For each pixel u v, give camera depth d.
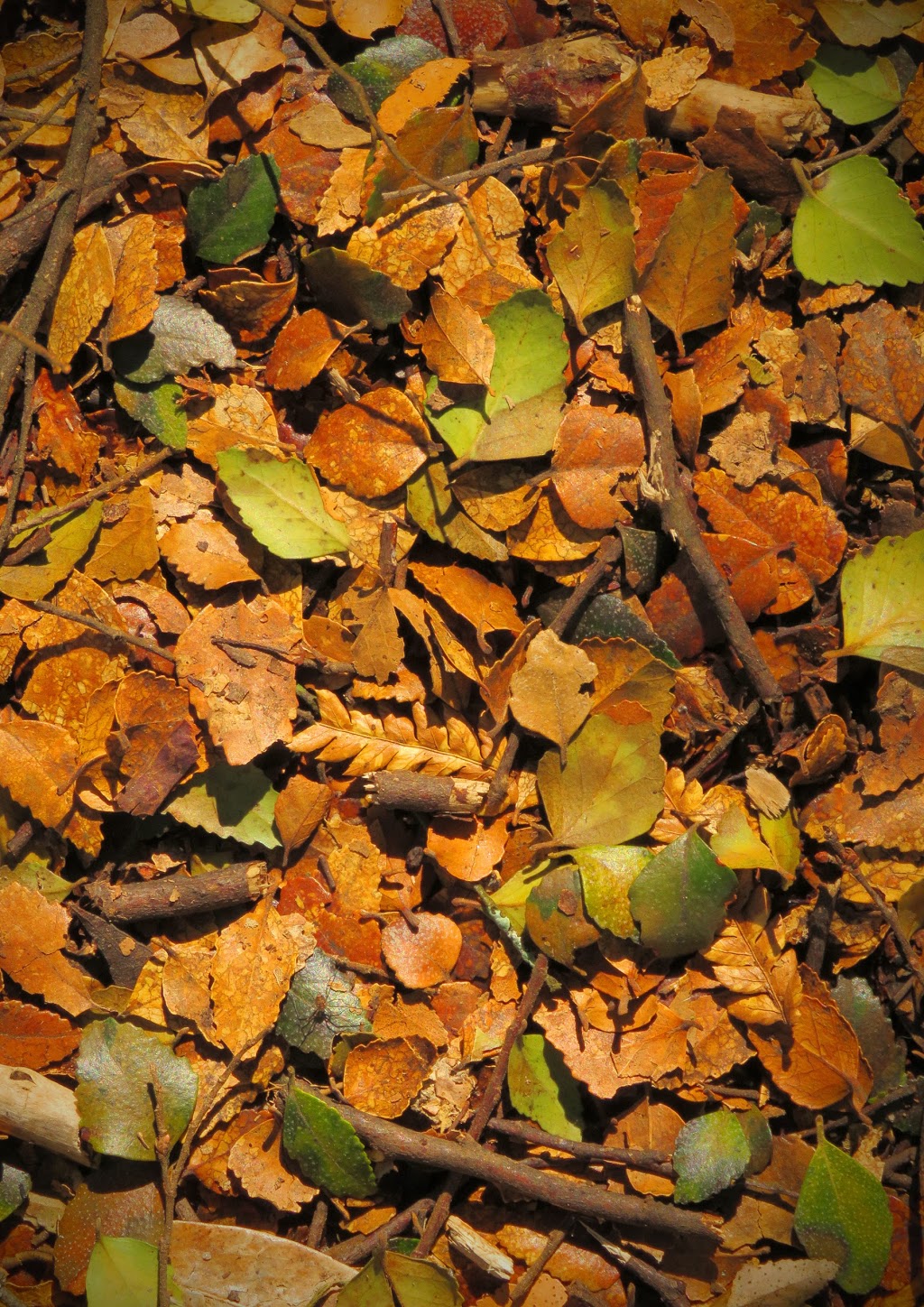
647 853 0.66
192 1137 0.65
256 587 0.67
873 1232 0.66
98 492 0.66
